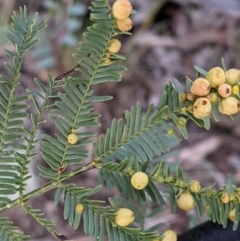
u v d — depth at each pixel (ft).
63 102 1.18
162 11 3.20
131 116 1.19
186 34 3.22
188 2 3.20
